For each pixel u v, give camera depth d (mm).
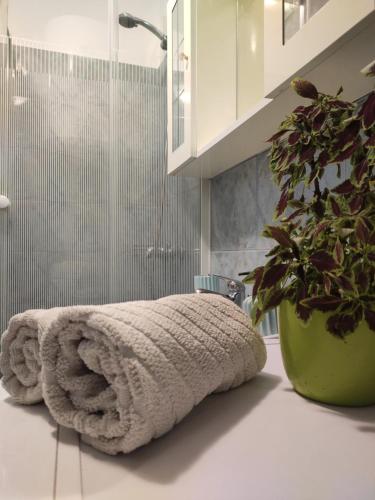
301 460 304
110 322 318
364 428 363
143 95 1405
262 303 408
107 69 1385
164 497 257
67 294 1321
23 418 390
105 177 1374
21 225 1287
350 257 383
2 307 1256
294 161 450
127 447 301
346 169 732
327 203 427
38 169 1309
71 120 1345
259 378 515
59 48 1337
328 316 390
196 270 1451
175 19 1193
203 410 407
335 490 265
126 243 1382
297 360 428
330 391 409
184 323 383
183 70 1129
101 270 1356
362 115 357
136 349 306
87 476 283
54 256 1315
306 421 378
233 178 1265
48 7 1426
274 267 394
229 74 1100
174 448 325
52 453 317
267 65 660
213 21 1083
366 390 403
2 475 282
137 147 1399
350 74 594
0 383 487
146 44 1411
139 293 1386
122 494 261
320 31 520
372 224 361
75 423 333
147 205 1406
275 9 630
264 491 264
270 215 1045
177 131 1198
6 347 428
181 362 341
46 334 351
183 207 1444
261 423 374
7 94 1283
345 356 393
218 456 311
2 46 1275
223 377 408
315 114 407
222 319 450
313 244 392
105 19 1474
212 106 1081
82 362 358
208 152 1062
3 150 1274
